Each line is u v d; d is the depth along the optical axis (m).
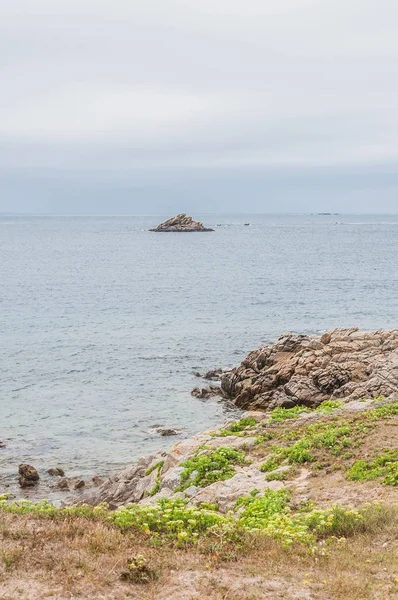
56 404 38.59
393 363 34.19
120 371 46.09
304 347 40.69
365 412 24.12
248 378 40.56
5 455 30.47
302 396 35.59
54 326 62.00
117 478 24.53
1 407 37.88
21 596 10.17
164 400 39.81
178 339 56.19
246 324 63.25
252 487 18.47
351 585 10.98
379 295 83.56
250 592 10.66
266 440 22.72
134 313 70.00
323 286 93.31
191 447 23.11
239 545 12.75
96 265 131.62
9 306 74.81
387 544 13.20
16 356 49.72
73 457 30.30
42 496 25.50
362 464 18.47
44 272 116.81
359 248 181.62
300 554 12.61
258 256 153.25
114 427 34.75
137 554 12.06
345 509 15.03
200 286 94.31
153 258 148.88
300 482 18.36
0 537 12.56
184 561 11.89
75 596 10.27
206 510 15.70
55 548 12.09
